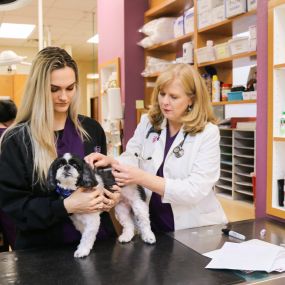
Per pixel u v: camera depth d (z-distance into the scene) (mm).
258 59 1927
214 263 1251
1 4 2033
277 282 1161
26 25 7055
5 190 1375
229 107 3016
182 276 1172
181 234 1589
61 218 1316
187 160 1629
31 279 1155
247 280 1146
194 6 3102
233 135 2758
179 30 3387
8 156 1405
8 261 1297
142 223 1490
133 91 3992
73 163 1279
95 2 5734
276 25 1794
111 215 1622
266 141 1894
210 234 1591
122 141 4004
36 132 1411
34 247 1457
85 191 1309
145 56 3994
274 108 1827
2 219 2141
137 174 1449
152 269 1225
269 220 1820
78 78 1535
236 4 2572
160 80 1592
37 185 1415
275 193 1857
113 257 1326
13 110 2730
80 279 1151
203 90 1633
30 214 1333
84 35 8094
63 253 1369
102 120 4555
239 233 1582
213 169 1588
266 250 1344
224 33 3102
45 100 1401
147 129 1842
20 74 6039
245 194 2754
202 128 1618
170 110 1591
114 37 4184
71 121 1586
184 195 1512
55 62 1394
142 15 3969
